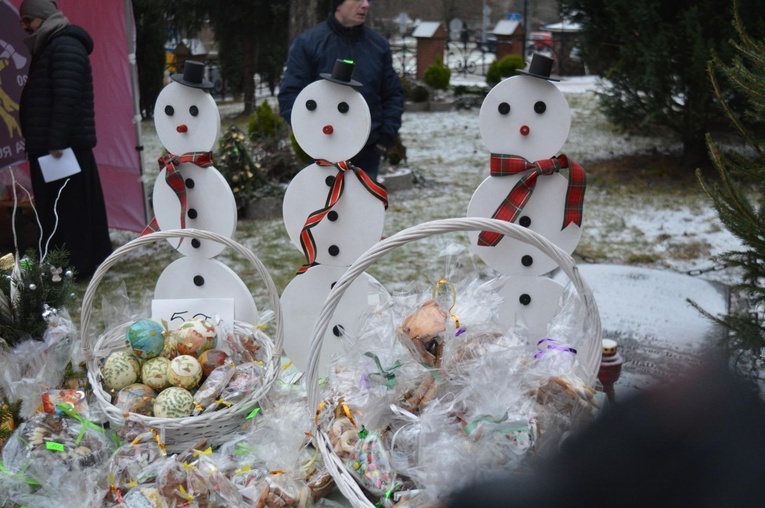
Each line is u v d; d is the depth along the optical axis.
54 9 4.41
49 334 2.11
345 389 1.80
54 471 1.70
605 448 0.61
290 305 2.40
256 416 1.93
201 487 1.62
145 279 5.14
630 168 8.35
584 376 1.67
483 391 1.51
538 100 2.03
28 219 5.31
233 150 6.66
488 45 19.33
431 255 5.62
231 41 13.55
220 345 2.08
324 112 2.22
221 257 5.70
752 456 0.56
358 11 3.48
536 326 2.18
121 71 5.47
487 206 2.12
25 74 5.47
